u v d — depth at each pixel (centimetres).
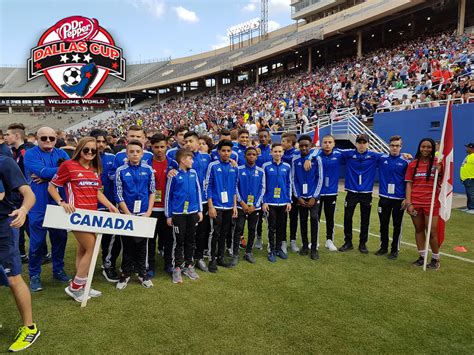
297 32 3697
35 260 413
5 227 293
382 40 2747
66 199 384
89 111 5525
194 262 498
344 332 326
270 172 529
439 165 480
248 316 353
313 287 427
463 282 445
